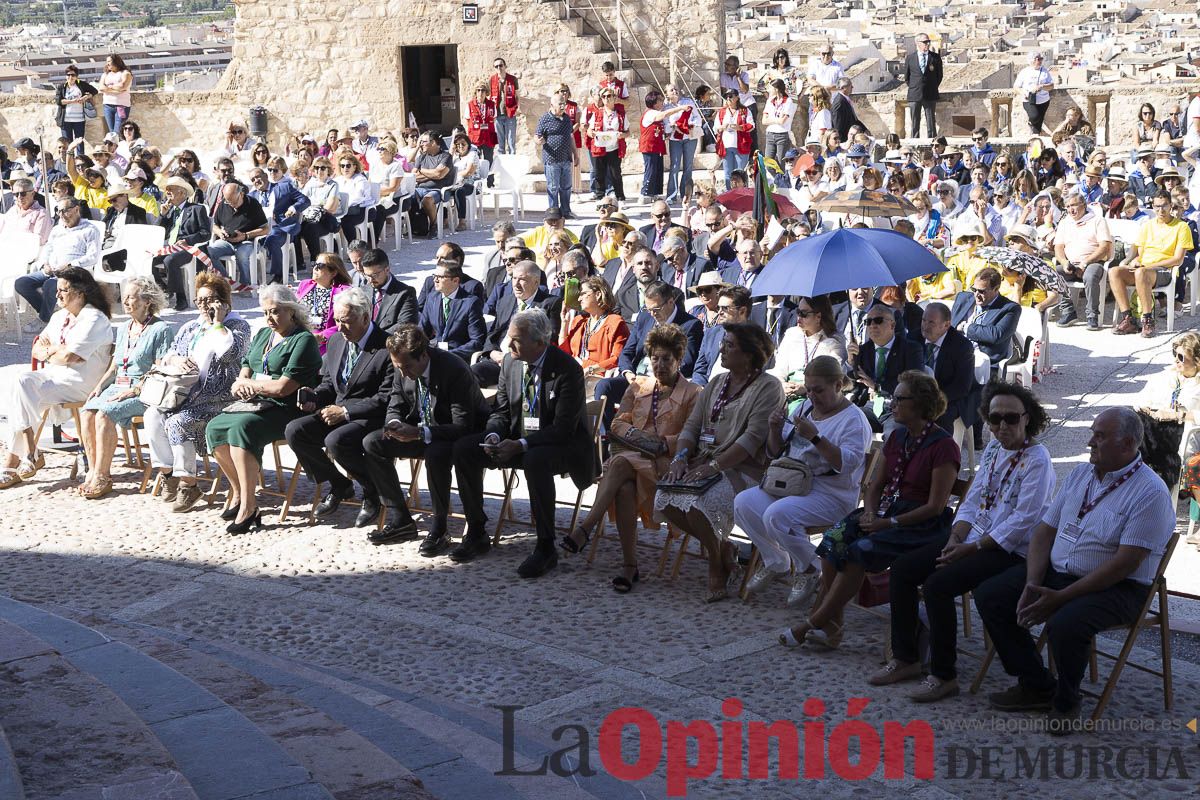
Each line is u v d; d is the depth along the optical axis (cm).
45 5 14275
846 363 866
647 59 2202
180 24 13225
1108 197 1495
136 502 891
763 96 2184
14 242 1391
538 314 746
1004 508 583
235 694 531
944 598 574
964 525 594
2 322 1416
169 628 679
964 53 7912
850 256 820
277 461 884
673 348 742
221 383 870
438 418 770
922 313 937
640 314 936
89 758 414
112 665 548
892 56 7819
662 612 684
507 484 795
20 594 727
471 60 2178
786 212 1358
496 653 636
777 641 643
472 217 1800
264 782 419
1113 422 545
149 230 1422
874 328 846
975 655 629
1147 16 13112
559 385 743
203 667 570
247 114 2234
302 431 816
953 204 1434
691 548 782
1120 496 546
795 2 13200
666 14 2191
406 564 760
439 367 766
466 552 762
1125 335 1245
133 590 732
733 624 666
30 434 934
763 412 696
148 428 873
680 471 700
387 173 1703
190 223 1445
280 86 2230
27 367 958
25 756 416
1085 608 537
